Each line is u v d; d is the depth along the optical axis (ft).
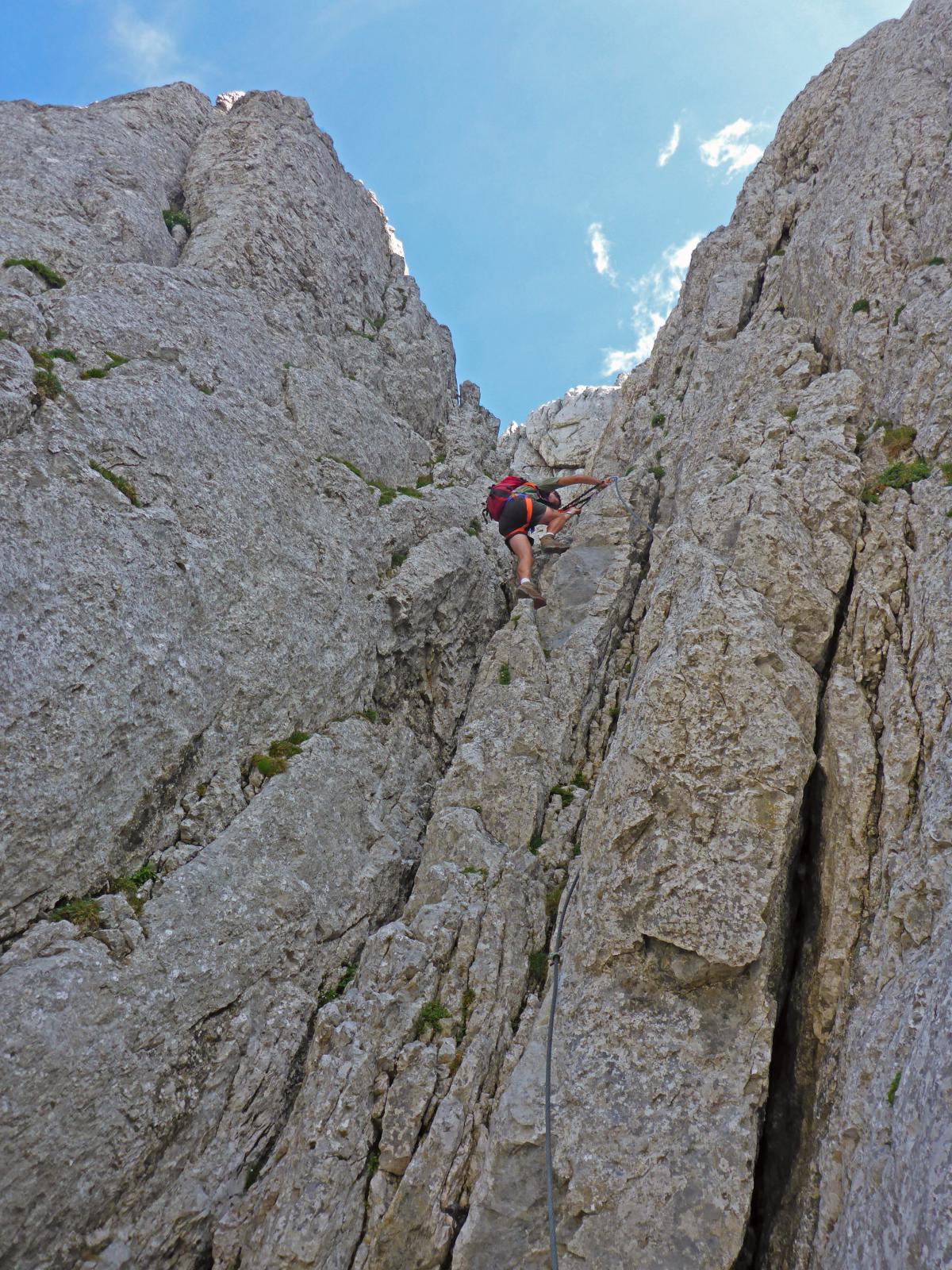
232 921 20.97
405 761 28.86
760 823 20.43
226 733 23.93
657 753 21.70
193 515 25.49
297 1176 18.20
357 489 32.63
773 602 24.32
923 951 16.93
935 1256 12.40
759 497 26.58
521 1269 16.96
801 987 20.18
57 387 23.94
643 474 39.19
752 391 34.63
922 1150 13.78
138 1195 17.48
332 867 23.76
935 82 36.94
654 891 20.34
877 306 32.12
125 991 18.53
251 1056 19.98
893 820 19.72
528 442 75.61
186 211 40.60
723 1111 18.02
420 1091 19.30
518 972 22.35
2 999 16.97
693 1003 19.56
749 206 48.34
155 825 21.47
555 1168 17.78
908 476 26.22
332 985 22.38
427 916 22.62
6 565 20.11
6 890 18.10
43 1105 16.58
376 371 40.63
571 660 31.58
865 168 36.76
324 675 27.35
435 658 32.99
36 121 37.96
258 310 34.94
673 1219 16.89
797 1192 17.72
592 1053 19.24
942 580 22.15
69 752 19.67
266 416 30.96
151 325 29.76
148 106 43.60
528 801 26.63
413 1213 17.79
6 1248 15.64
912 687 21.29
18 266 29.19
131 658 21.72
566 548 37.96
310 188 43.93
